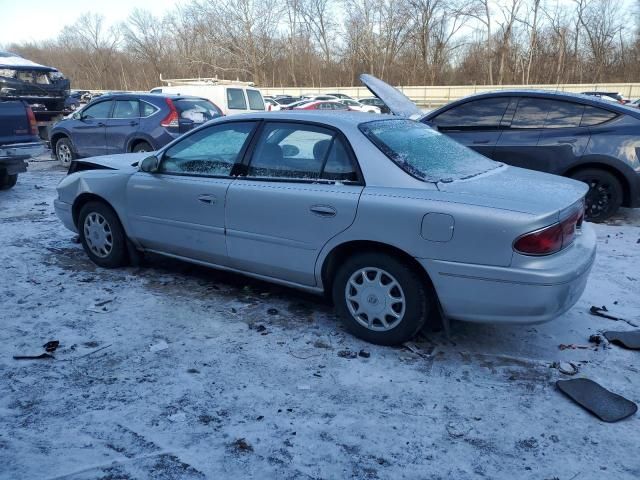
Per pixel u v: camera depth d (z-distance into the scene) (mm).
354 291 3734
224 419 2891
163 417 2896
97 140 10914
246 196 4043
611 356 3613
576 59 51750
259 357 3539
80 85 74312
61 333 3824
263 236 4012
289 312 4238
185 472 2496
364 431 2814
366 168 3613
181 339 3768
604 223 7039
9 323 3957
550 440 2764
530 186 3584
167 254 4793
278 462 2578
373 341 3699
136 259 5102
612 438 2783
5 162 8016
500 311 3236
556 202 3285
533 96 7113
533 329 3996
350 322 3777
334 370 3391
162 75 66625
